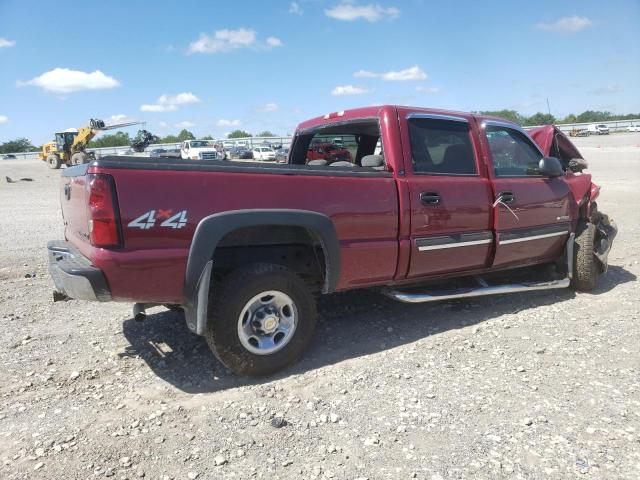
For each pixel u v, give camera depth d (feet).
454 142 15.88
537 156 18.40
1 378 12.34
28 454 9.30
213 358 13.48
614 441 9.62
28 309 17.42
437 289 16.29
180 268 11.23
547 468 8.86
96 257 10.57
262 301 12.34
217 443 9.66
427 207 14.64
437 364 13.02
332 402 11.16
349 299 18.28
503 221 16.34
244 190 11.91
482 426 10.17
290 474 8.77
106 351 13.98
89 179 10.57
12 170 119.44
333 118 17.16
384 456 9.23
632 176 66.33
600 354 13.56
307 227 12.60
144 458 9.21
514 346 14.14
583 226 19.04
